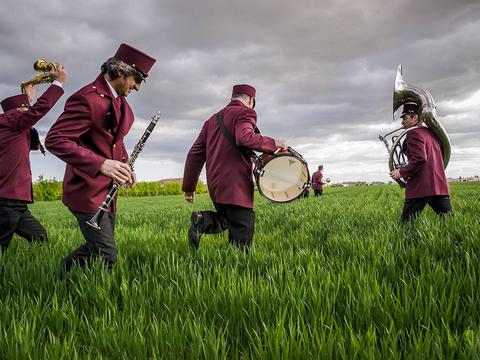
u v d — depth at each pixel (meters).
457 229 4.94
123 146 4.09
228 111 4.51
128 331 2.29
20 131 4.79
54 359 2.03
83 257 3.66
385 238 4.84
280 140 4.11
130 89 3.49
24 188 4.95
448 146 6.41
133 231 7.34
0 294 3.28
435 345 2.01
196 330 2.22
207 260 4.10
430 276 3.03
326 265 3.79
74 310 2.68
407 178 6.25
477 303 2.56
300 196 4.29
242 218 4.51
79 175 3.41
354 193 33.72
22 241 6.22
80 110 3.22
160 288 3.02
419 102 6.29
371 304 2.56
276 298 2.76
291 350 2.05
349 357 2.02
